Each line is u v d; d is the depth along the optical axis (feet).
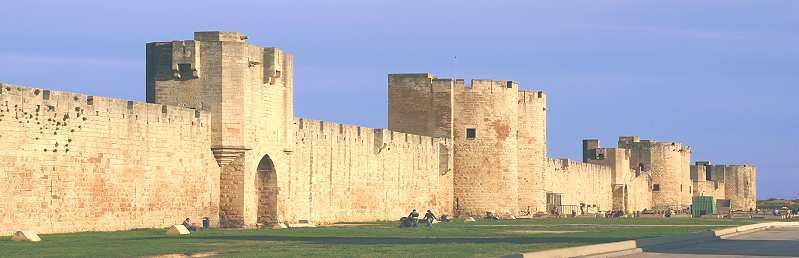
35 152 230.07
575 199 514.68
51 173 233.76
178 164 270.05
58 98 235.81
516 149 412.16
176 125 269.44
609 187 579.07
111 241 212.43
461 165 402.93
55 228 234.99
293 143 304.71
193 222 275.18
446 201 401.49
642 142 636.89
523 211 431.02
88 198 243.40
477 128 402.93
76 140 240.32
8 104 223.71
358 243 215.31
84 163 242.37
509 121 408.05
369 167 355.56
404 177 377.30
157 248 192.24
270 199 297.12
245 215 281.95
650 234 262.88
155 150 262.88
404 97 405.39
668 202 639.35
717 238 257.55
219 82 279.69
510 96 409.28
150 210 261.44
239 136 280.51
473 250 194.08
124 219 253.44
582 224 343.87
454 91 402.72
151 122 261.85
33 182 229.45
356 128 348.79
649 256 192.95
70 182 238.48
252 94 285.02
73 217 239.71
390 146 368.27
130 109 255.70
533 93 435.12
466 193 402.93
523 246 206.80
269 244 208.13
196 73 279.49
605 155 583.58
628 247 211.82
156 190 263.08
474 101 403.34
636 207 606.96
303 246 203.31
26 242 208.33
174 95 280.92
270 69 289.74
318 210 324.60
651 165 635.66
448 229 291.79
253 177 285.64
